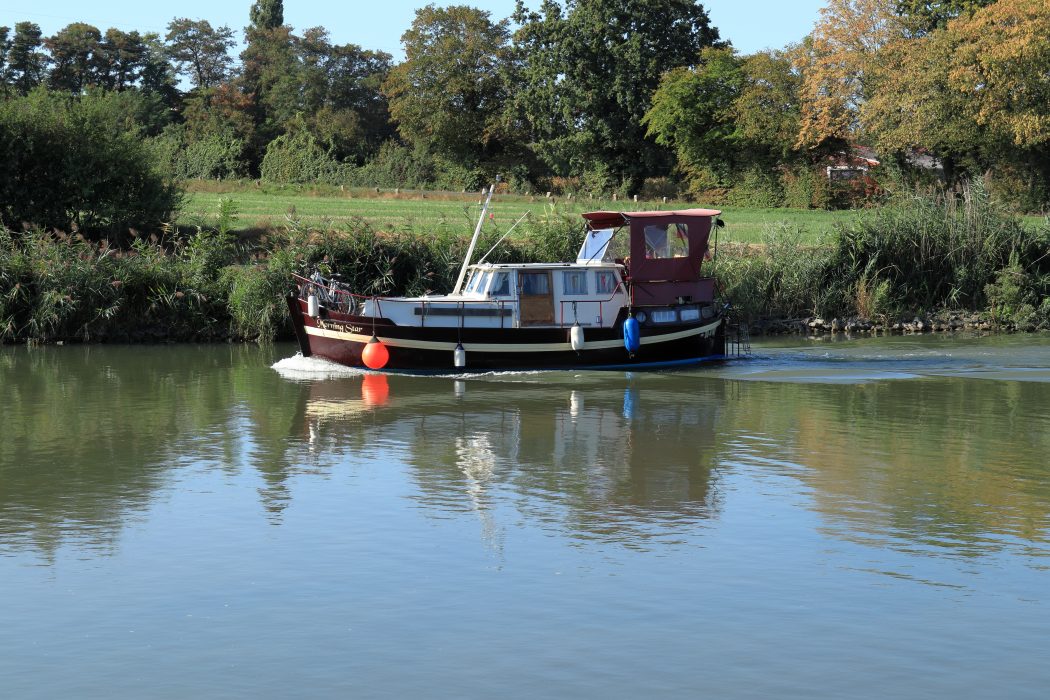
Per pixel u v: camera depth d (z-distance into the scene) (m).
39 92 40.84
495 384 26.14
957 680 9.27
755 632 10.27
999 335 37.44
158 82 152.00
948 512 14.52
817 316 39.41
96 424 20.84
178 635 10.25
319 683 9.23
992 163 69.62
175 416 21.70
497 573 11.95
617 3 92.50
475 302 27.72
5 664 9.62
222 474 16.81
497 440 19.45
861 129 70.38
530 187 101.94
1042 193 66.62
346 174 103.06
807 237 47.31
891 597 11.20
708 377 27.41
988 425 20.97
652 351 28.77
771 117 78.94
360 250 36.31
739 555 12.62
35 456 18.03
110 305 34.06
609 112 95.12
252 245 38.97
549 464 17.52
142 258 35.84
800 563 12.32
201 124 123.06
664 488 15.88
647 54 92.56
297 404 23.19
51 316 33.16
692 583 11.62
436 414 22.08
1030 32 59.47
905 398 24.25
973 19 64.12
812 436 19.86
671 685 9.16
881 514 14.41
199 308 34.81
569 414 22.14
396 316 27.42
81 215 40.22
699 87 85.31
